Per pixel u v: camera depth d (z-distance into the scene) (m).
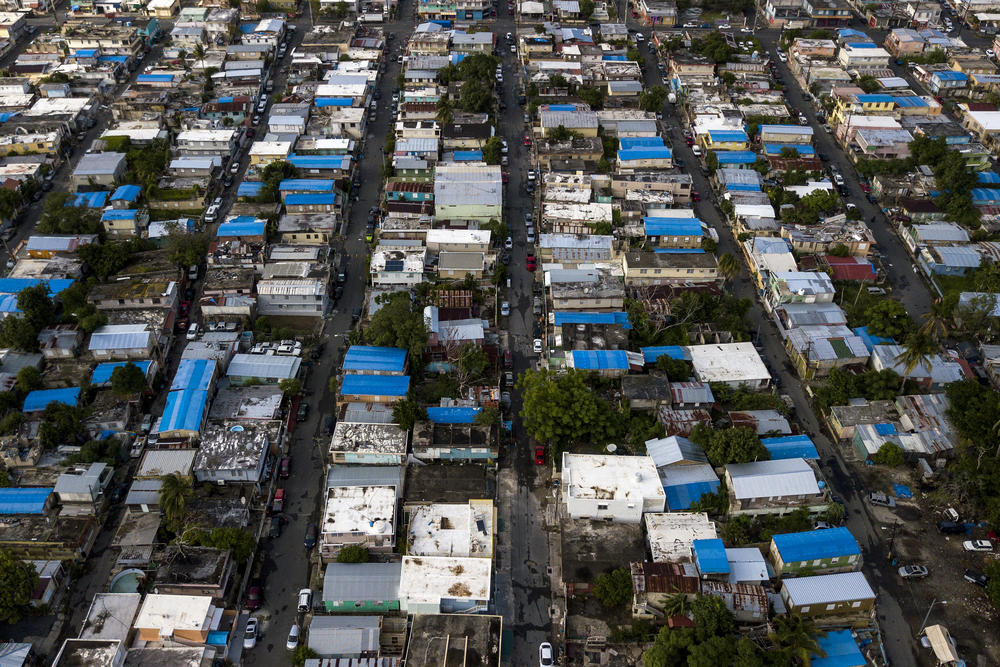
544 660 104.75
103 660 99.50
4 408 134.88
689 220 182.25
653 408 139.00
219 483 125.06
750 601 106.44
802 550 112.44
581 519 120.50
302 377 148.50
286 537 120.75
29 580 107.56
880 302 155.62
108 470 126.75
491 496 124.81
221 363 145.88
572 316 155.50
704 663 96.62
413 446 128.75
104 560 117.31
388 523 115.44
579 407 131.00
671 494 122.25
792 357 153.75
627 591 108.88
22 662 101.69
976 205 192.50
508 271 175.75
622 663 105.25
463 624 103.75
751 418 135.38
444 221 185.62
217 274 165.25
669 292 163.50
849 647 104.06
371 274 166.00
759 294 170.00
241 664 105.19
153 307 157.75
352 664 101.25
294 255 170.38
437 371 148.25
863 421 135.88
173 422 131.25
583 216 184.62
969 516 123.75
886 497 126.25
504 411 141.88
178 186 193.00
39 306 150.00
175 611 104.94
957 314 157.12
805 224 183.62
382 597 108.56
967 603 112.88
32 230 185.12
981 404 131.12
